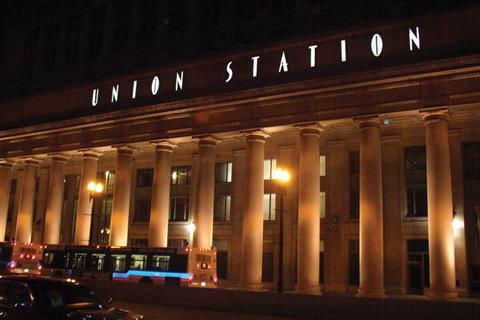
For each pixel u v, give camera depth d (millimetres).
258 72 40781
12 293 12852
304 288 35844
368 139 35312
